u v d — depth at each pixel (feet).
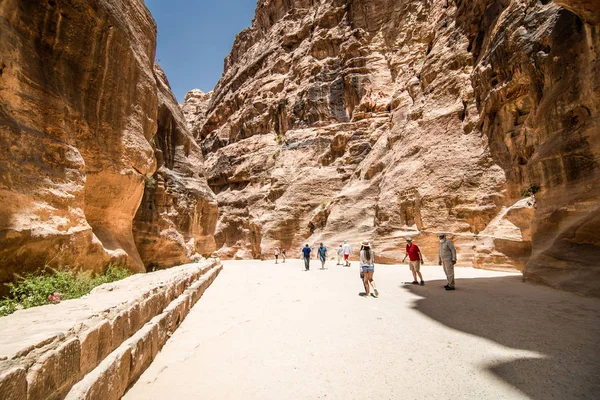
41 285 17.06
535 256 33.86
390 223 76.59
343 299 28.27
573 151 32.12
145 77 39.99
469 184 64.69
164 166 67.87
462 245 60.59
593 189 29.25
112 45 32.40
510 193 57.31
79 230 23.35
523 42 49.52
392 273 48.85
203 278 37.09
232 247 147.95
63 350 8.15
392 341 16.69
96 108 30.96
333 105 148.15
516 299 24.67
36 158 21.03
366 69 142.72
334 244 104.22
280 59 187.93
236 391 11.76
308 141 145.38
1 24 20.44
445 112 77.25
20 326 9.03
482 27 75.20
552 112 35.91
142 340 13.39
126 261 32.76
